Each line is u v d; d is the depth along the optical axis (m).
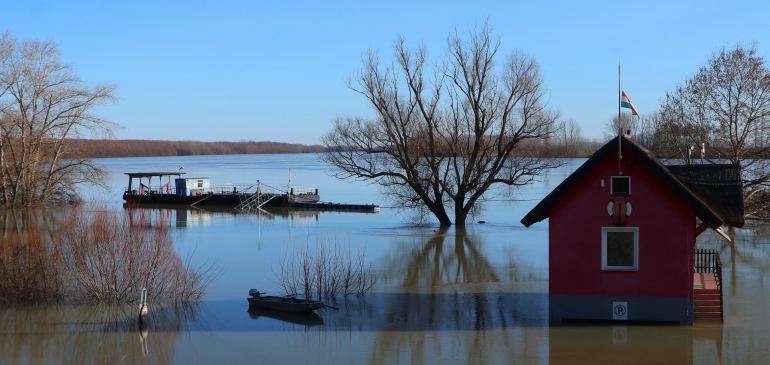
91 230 25.03
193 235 43.94
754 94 42.97
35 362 17.91
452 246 38.41
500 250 36.69
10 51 55.22
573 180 18.84
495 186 85.00
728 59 43.66
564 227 19.42
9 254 25.45
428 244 39.31
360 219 54.81
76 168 61.00
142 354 18.45
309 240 41.12
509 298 24.33
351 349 18.55
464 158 46.47
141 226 25.17
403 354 17.98
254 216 58.00
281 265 31.80
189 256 34.69
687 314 18.56
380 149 46.38
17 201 57.06
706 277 22.00
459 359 17.42
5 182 56.72
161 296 24.66
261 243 39.84
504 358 17.39
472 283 27.42
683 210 18.47
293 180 105.69
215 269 30.81
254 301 23.45
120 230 25.19
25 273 24.55
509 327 20.25
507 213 57.81
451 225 48.34
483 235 43.19
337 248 37.69
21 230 42.19
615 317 19.09
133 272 24.28
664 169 18.22
